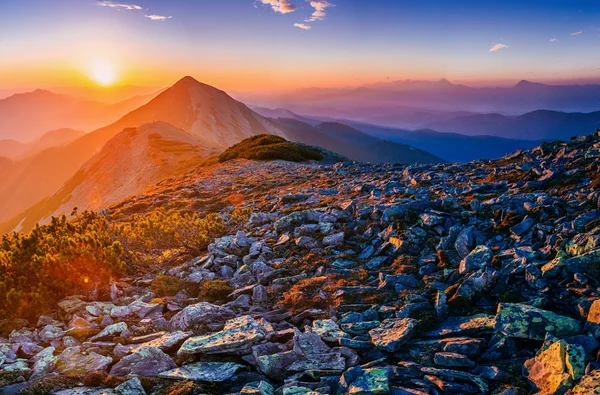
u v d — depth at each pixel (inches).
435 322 300.7
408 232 457.4
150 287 448.1
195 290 442.3
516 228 397.4
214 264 506.9
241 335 292.0
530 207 427.2
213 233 650.8
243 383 253.0
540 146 787.4
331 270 429.7
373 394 218.8
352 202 605.0
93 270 442.9
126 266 494.0
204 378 250.4
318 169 1409.9
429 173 795.4
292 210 691.4
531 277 307.1
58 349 305.4
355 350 276.5
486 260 350.9
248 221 700.7
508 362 237.9
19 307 374.9
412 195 607.8
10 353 291.1
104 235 570.6
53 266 423.5
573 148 680.4
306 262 464.4
